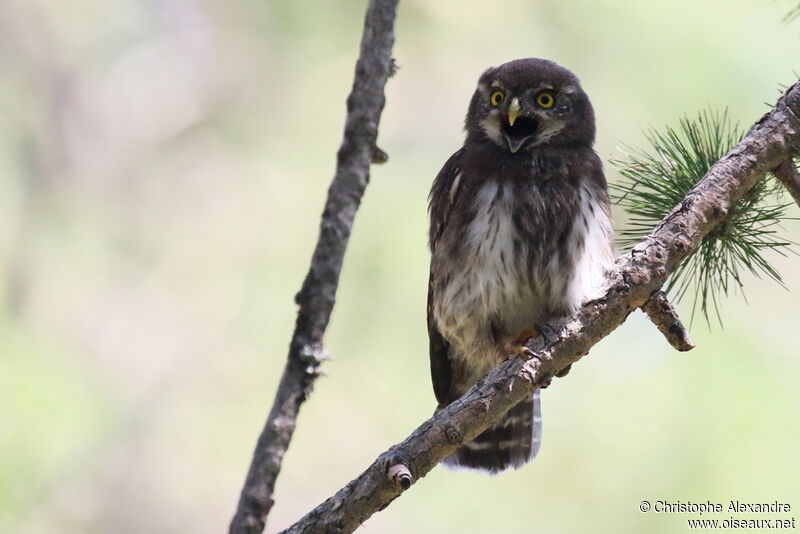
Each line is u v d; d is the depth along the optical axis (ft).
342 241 18.29
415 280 38.86
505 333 26.86
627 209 21.47
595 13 42.27
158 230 46.62
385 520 36.55
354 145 18.65
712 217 19.77
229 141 48.32
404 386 38.68
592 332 19.63
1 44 47.88
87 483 37.04
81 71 49.42
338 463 40.45
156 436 41.68
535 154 27.17
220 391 43.09
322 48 47.42
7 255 42.14
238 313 44.06
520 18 44.78
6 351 33.47
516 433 28.86
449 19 45.78
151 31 51.65
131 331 43.55
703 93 40.16
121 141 49.29
